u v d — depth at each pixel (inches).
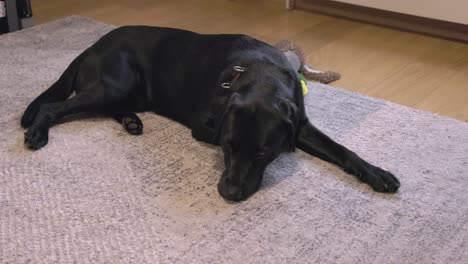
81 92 77.9
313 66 100.3
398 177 68.5
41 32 113.0
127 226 61.1
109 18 124.0
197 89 73.9
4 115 82.3
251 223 61.3
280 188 66.6
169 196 65.4
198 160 72.0
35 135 74.1
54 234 60.0
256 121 60.9
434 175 68.9
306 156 72.6
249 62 70.4
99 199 65.1
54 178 68.8
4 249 57.9
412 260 56.4
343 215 62.4
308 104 85.1
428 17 109.6
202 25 120.0
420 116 81.7
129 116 78.5
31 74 95.2
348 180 67.9
